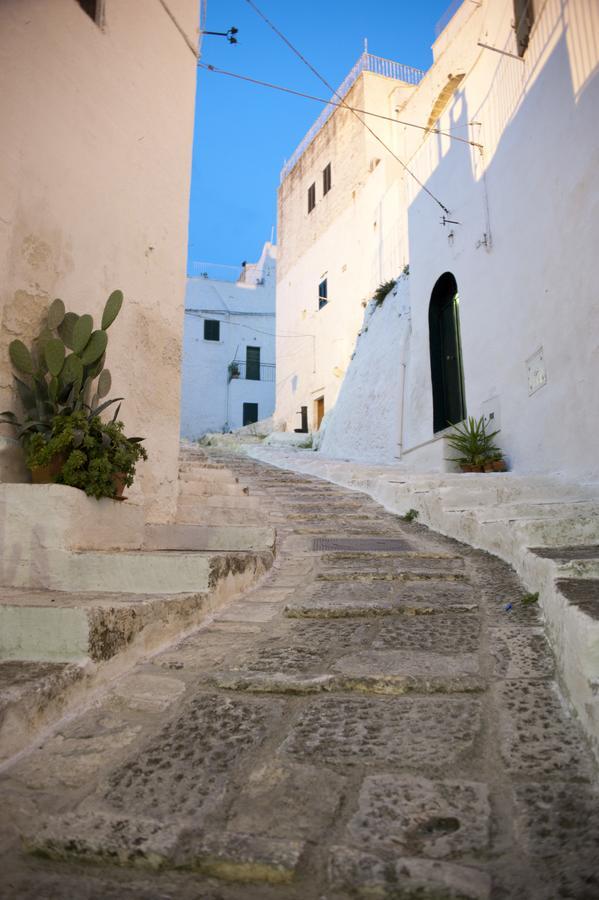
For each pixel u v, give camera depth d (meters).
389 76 18.78
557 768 1.64
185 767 1.68
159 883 1.26
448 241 10.21
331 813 1.46
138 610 2.53
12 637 2.24
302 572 4.21
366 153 17.94
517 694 2.12
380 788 1.56
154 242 5.24
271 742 1.82
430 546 5.05
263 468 11.19
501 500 5.70
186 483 5.94
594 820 1.40
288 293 22.89
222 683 2.25
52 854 1.34
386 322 14.74
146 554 3.21
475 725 1.90
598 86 5.60
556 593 2.59
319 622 3.08
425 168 11.43
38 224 3.94
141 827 1.41
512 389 7.70
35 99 3.98
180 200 5.72
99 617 2.26
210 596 3.20
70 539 3.16
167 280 5.39
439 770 1.64
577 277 6.02
